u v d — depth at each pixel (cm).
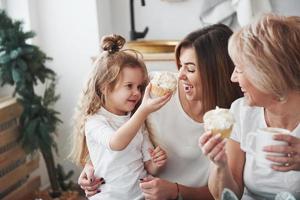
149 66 260
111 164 139
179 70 145
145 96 125
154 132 147
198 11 295
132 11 293
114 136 127
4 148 250
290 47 97
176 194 132
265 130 102
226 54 136
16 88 253
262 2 257
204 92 137
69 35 301
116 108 143
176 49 142
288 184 117
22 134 259
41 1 300
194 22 298
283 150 96
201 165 143
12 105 254
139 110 124
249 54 100
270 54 97
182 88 146
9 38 245
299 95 104
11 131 255
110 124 140
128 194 141
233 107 130
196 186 143
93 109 143
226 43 137
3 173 251
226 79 137
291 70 97
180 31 303
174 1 297
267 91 100
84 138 149
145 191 131
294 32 99
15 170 261
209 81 136
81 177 146
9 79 251
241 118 126
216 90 137
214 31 138
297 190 117
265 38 99
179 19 301
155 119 147
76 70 305
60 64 307
